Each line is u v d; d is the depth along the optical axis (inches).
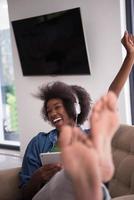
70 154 31.5
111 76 124.5
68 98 61.6
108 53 124.3
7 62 172.1
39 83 147.5
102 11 124.0
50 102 61.9
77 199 32.7
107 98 36.2
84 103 63.2
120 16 120.4
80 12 125.9
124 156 66.2
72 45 131.0
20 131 158.4
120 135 70.3
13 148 173.6
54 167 58.5
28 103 152.6
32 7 143.6
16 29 147.0
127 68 65.9
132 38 66.9
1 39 171.9
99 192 32.2
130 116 124.7
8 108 177.0
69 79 137.4
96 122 34.4
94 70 129.0
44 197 46.5
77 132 33.0
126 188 62.2
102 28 124.8
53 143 66.4
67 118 61.8
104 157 33.1
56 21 132.8
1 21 168.6
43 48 140.2
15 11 149.8
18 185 69.7
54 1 136.2
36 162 65.6
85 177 31.7
